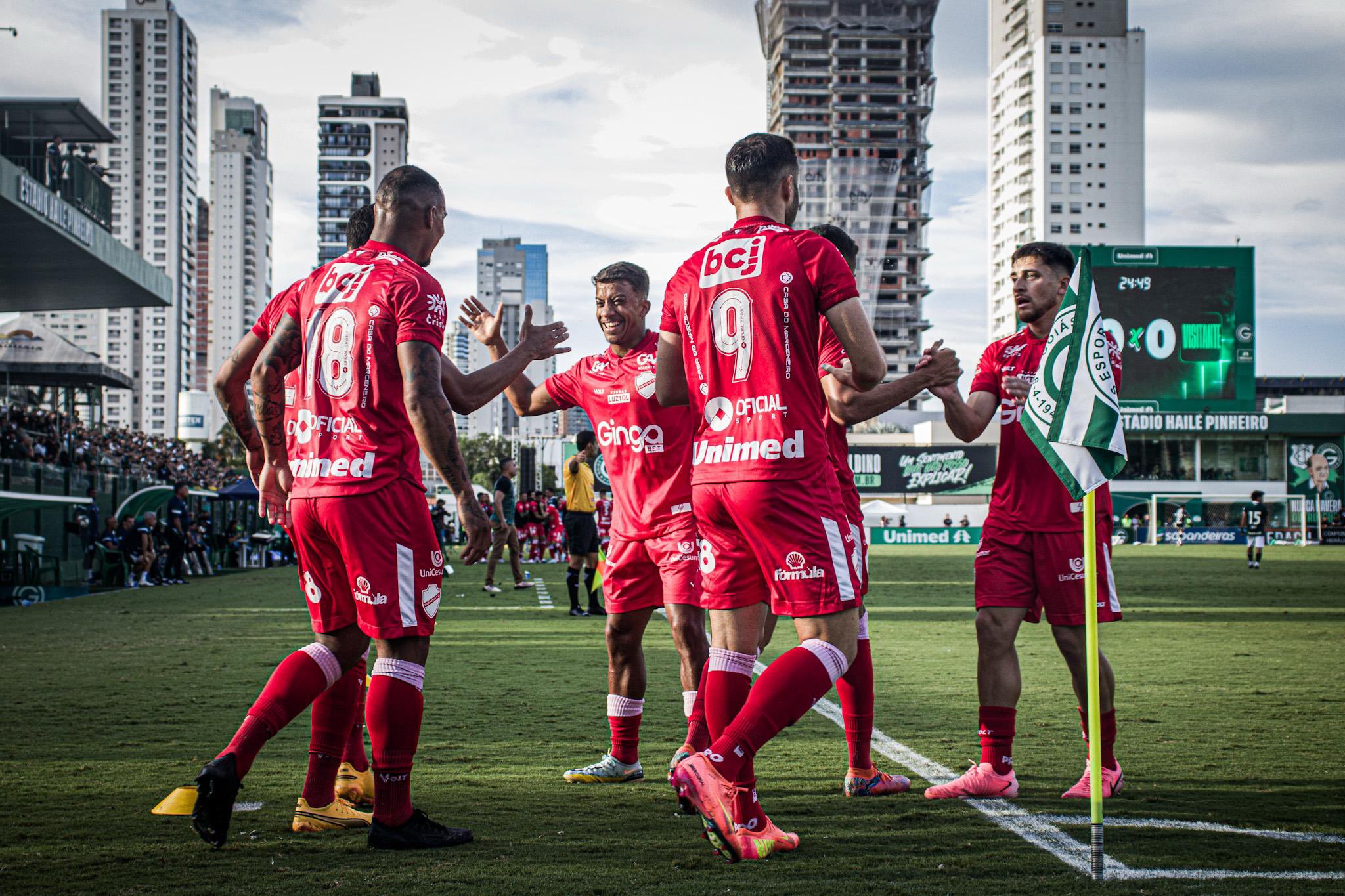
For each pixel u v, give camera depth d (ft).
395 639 10.46
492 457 316.19
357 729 12.62
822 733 16.46
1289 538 168.66
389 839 10.02
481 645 29.30
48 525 65.26
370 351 10.52
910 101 430.61
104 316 530.27
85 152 89.66
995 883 8.87
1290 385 395.96
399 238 11.21
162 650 28.32
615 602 13.69
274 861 9.62
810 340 9.95
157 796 12.26
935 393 12.68
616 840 10.36
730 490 10.10
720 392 10.22
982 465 166.81
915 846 10.12
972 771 12.58
